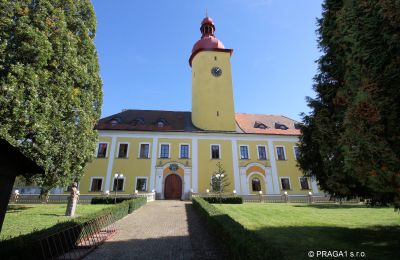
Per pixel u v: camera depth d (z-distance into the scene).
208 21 39.31
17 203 23.16
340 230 10.74
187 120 36.19
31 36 11.05
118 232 10.95
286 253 7.59
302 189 31.59
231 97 34.91
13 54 10.61
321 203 25.56
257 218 14.05
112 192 28.27
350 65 6.30
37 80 11.14
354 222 12.63
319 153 9.01
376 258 7.00
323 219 13.68
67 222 8.62
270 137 33.69
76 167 14.23
